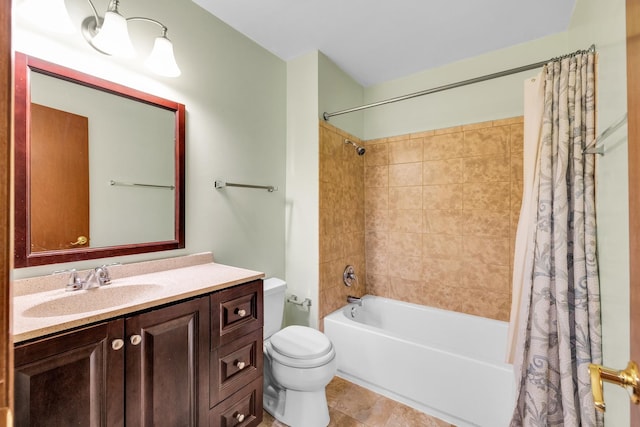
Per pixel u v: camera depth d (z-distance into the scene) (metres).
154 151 1.41
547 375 1.26
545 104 1.35
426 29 1.84
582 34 1.47
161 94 1.44
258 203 1.99
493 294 2.07
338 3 1.60
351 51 2.09
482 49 2.06
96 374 0.83
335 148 2.25
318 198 2.06
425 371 1.67
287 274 2.22
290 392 1.57
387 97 2.55
